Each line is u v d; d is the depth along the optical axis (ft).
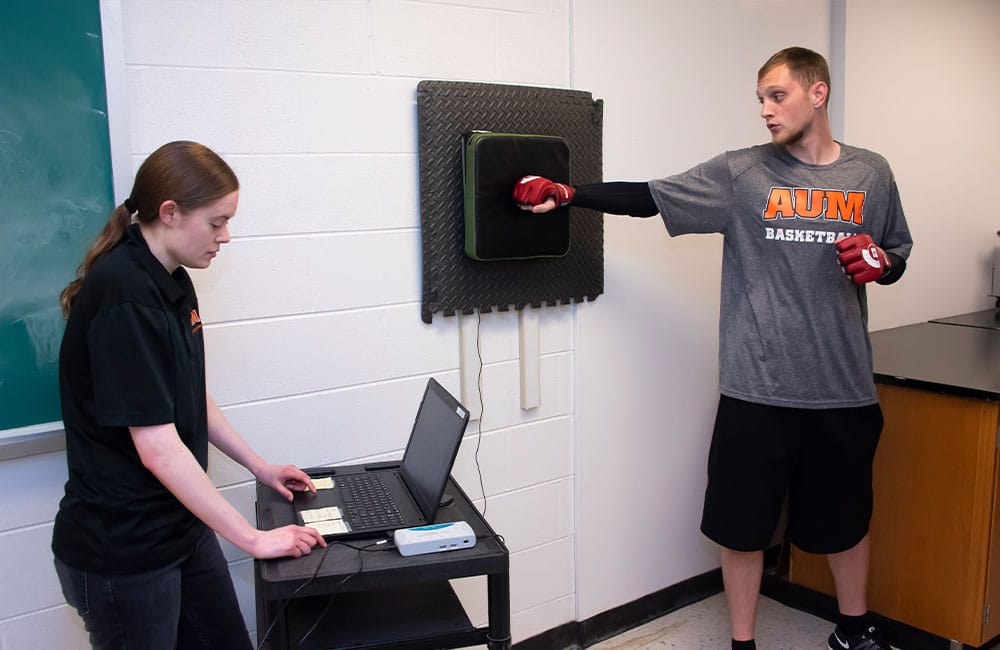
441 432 5.37
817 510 7.11
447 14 6.62
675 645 8.16
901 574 7.97
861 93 9.59
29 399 5.27
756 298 6.76
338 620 4.95
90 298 4.30
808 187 6.61
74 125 5.19
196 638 5.16
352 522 5.02
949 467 7.52
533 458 7.66
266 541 4.48
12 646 5.44
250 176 5.87
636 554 8.52
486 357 7.22
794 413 6.82
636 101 7.81
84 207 5.29
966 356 8.55
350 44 6.17
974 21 11.00
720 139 8.55
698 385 8.84
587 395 7.88
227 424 5.53
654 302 8.29
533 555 7.78
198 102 5.62
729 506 7.00
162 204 4.38
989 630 7.59
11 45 4.94
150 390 4.26
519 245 6.73
